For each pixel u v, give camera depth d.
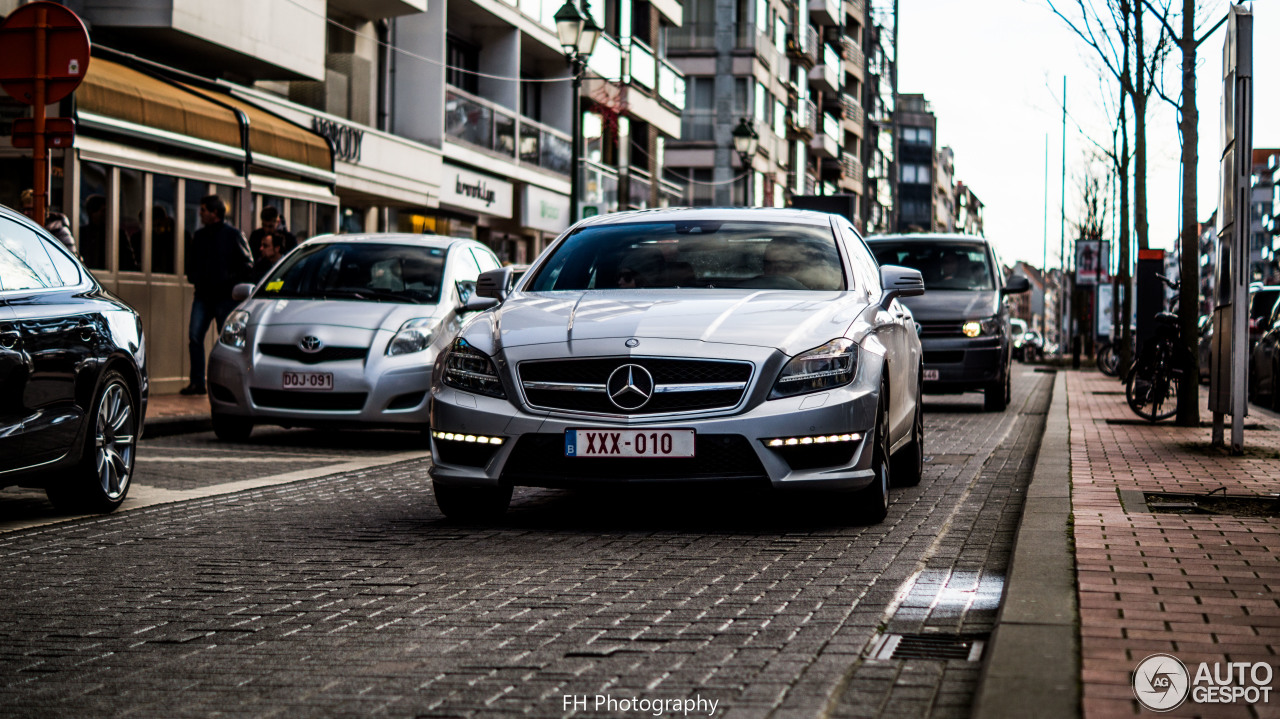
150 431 13.48
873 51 96.38
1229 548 6.34
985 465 11.53
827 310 7.88
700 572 6.38
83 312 8.10
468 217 34.69
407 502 8.99
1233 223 11.30
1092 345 52.88
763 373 7.30
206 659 4.79
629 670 4.58
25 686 4.46
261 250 17.72
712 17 60.94
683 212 9.21
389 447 12.99
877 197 98.19
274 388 12.61
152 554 6.93
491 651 4.87
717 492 9.38
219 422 13.09
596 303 7.93
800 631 5.13
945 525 7.90
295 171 20.53
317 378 12.53
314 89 27.45
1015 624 4.72
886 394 8.02
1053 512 7.62
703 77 61.22
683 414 7.26
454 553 6.93
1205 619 4.81
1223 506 8.12
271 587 6.06
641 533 7.58
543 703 4.20
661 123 48.50
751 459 7.25
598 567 6.52
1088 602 5.09
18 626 5.32
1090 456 11.20
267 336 12.78
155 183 17.31
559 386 7.37
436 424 7.67
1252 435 13.83
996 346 18.80
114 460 8.42
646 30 47.56
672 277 8.48
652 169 48.06
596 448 7.27
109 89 16.36
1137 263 17.66
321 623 5.34
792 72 71.31
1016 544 6.48
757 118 62.50
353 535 7.54
